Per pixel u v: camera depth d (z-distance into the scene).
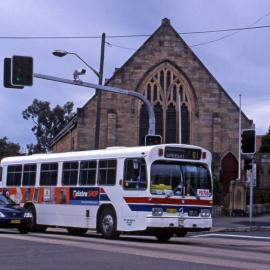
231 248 18.69
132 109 48.00
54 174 25.05
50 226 25.11
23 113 93.00
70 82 26.09
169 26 48.91
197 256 15.12
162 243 20.36
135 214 20.30
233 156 48.12
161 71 48.62
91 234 25.55
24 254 14.91
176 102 48.38
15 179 27.62
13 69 24.03
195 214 20.62
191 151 20.91
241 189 39.94
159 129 48.06
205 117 48.47
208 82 48.72
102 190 22.06
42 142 92.25
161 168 20.31
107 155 22.16
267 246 20.02
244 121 48.72
